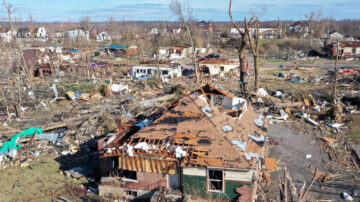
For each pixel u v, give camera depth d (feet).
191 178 50.78
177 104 63.67
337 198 54.70
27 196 58.65
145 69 178.29
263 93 124.67
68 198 57.36
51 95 132.05
